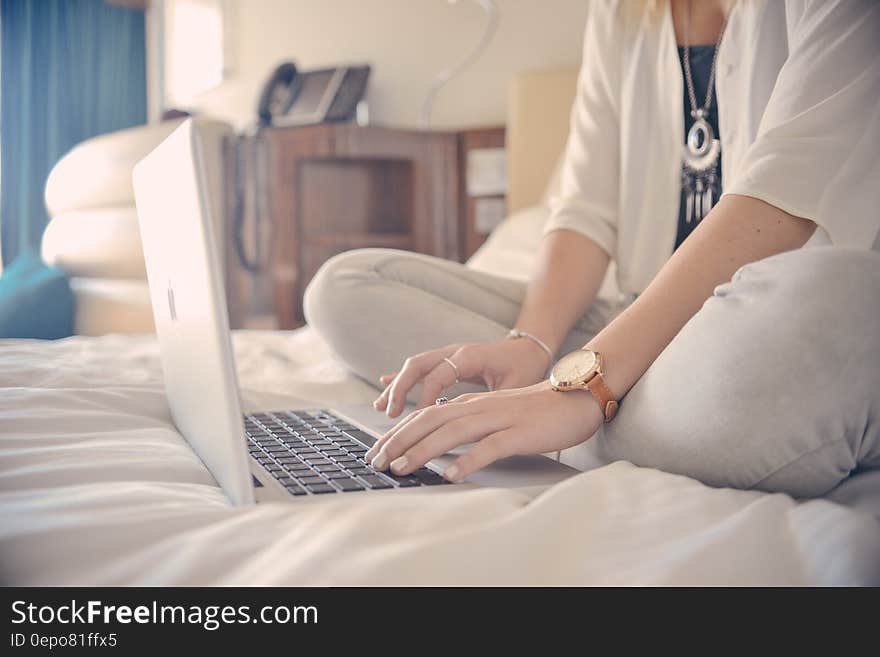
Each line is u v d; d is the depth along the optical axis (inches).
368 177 119.3
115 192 114.9
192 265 24.6
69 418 33.9
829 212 30.8
